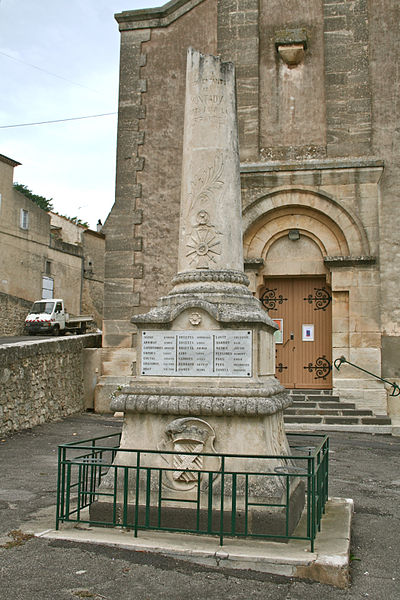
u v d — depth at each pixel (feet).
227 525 17.10
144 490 18.08
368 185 47.60
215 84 21.31
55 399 44.34
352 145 48.98
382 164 47.39
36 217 112.98
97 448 17.62
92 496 19.25
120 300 51.44
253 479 17.40
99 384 50.11
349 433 40.91
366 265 47.09
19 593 13.58
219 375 18.65
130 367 50.55
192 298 19.54
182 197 21.40
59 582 14.16
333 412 43.96
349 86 49.65
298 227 49.01
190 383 18.74
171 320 19.16
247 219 49.08
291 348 50.39
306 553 15.58
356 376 46.52
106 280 51.88
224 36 52.19
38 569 14.82
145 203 52.11
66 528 17.79
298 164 48.37
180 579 14.47
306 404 45.44
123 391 19.13
